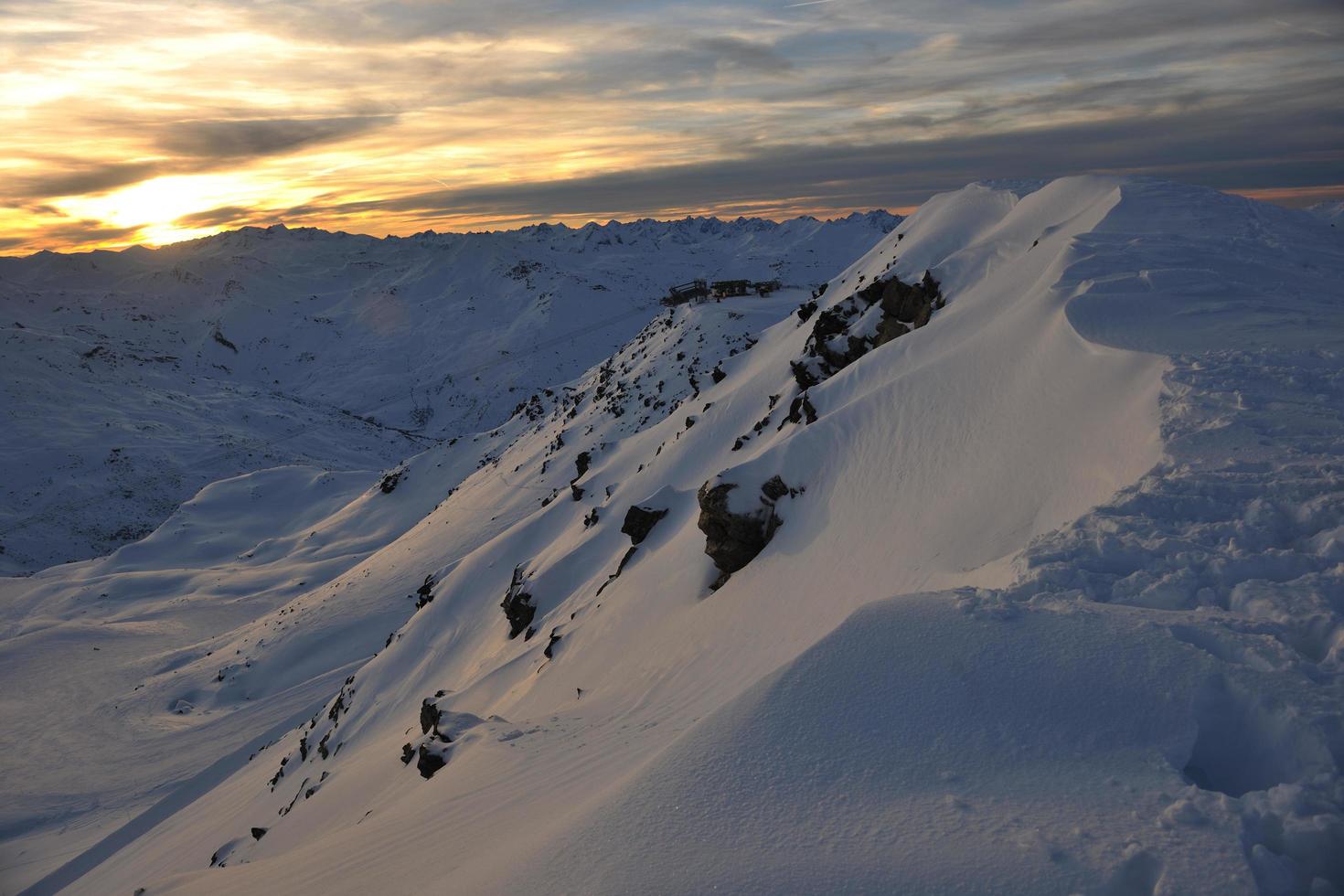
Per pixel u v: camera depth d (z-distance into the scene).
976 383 16.72
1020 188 40.28
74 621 90.12
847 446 18.28
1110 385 12.62
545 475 70.81
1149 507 8.02
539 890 5.08
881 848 4.47
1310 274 17.77
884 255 48.75
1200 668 5.37
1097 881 3.93
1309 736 4.66
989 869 4.13
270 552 116.06
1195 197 26.20
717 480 19.47
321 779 28.41
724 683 12.05
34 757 52.75
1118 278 16.72
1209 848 3.97
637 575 24.08
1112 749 4.99
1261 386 10.41
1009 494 12.47
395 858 8.38
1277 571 6.54
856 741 5.51
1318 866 3.89
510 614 33.56
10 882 37.78
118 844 39.72
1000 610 6.46
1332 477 7.50
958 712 5.55
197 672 63.53
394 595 64.12
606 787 7.01
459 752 12.88
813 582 14.73
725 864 4.63
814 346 36.81
